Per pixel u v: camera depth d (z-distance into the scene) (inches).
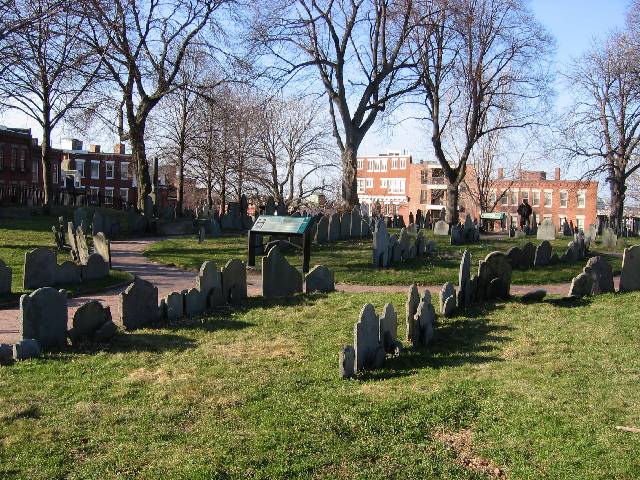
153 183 1617.9
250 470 250.5
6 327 461.4
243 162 1996.8
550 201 3021.7
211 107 1493.6
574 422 292.0
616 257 909.8
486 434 285.6
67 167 2502.5
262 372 369.7
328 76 1380.4
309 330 462.6
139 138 1301.7
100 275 660.7
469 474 251.0
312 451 267.1
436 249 964.6
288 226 749.9
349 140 1323.8
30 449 267.4
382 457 264.2
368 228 1168.2
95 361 382.6
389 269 754.8
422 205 3398.1
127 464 255.8
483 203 2501.2
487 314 508.4
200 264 805.9
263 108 1346.0
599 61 1851.6
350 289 652.1
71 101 1414.9
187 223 1289.4
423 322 424.8
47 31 881.5
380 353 381.1
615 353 400.5
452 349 416.8
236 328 466.9
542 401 318.7
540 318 492.1
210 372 368.5
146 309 469.1
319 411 308.7
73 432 284.5
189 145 1782.7
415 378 357.7
